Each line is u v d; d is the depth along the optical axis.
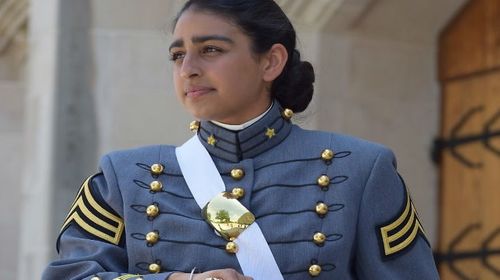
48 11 10.20
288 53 5.86
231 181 5.72
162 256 5.59
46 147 10.12
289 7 9.72
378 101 9.97
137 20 9.96
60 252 5.85
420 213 10.10
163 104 9.94
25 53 12.08
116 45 10.01
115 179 5.79
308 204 5.61
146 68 9.98
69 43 10.02
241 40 5.66
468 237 9.95
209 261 5.54
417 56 10.09
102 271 5.62
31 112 10.54
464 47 10.00
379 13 9.80
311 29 9.79
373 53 9.94
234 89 5.65
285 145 5.79
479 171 9.90
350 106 9.88
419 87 10.09
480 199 9.90
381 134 9.98
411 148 10.07
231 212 5.57
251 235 5.54
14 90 12.30
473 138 9.94
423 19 9.98
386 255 5.64
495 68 9.79
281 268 5.51
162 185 5.73
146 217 5.67
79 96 10.04
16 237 12.41
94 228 5.77
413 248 5.73
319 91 9.78
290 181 5.68
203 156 5.78
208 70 5.62
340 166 5.70
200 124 5.86
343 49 9.86
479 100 9.91
